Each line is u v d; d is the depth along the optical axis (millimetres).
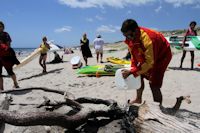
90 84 9898
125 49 30312
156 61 4945
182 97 4629
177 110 4594
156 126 3973
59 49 17500
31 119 3824
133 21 4648
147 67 4715
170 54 5031
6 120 3789
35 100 7438
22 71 13992
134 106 4512
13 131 4484
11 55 8422
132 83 4980
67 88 9414
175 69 12523
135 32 4664
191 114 4520
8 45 8336
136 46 4723
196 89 8664
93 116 4531
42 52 13047
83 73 11602
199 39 12109
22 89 5648
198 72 11648
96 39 16219
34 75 12570
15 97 7711
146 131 4016
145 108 4316
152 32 4770
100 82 10141
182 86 9102
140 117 4203
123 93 8336
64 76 11836
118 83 4996
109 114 4578
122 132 4281
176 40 12805
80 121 4242
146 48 4625
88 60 18562
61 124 4090
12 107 5668
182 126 3857
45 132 4426
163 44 4891
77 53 28562
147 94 8078
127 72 4859
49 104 5004
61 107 5117
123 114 4547
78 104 4742
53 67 15227
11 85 10297
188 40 12344
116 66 11672
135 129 4160
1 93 5613
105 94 8336
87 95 8320
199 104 6965
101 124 4523
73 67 14227
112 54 23781
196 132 3754
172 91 8477
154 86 5125
